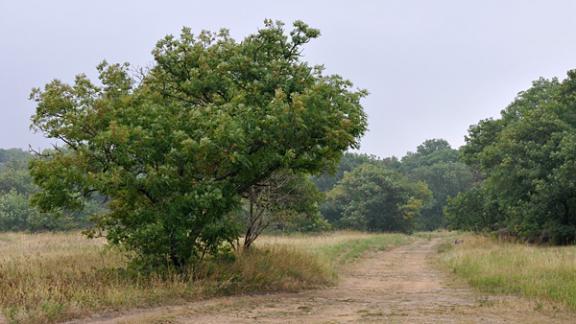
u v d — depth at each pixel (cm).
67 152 1623
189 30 1759
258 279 1555
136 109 1487
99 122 1441
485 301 1334
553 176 3359
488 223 4462
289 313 1138
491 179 3781
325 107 1512
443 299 1421
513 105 4756
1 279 1267
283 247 1991
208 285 1392
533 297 1374
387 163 13562
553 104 3781
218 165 1504
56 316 996
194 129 1466
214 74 1658
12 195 5506
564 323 1021
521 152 3638
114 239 1433
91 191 1435
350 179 7681
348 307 1248
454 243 4228
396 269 2455
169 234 1418
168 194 1423
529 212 3506
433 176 10862
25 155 13875
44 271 1388
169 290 1274
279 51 1747
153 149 1413
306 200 2162
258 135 1451
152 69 1753
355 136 1630
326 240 3678
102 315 1054
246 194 1941
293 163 1552
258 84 1631
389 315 1116
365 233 6041
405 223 7544
